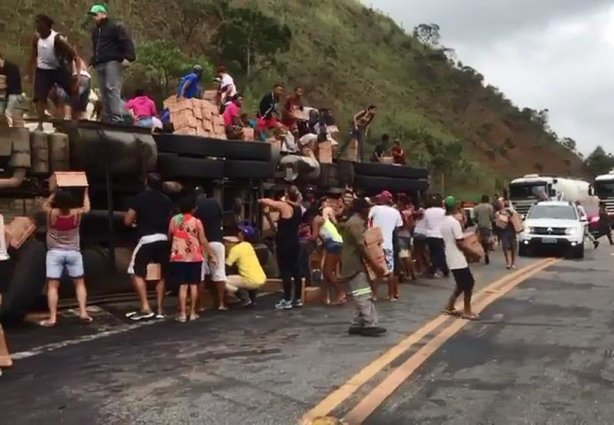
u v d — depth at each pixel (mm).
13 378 7137
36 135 10867
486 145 85500
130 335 9375
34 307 10688
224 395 6547
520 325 10422
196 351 8422
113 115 12516
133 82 28422
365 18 91750
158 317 10664
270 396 6523
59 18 31375
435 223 17250
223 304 11750
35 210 11109
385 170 20891
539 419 5953
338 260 12383
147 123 13648
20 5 30281
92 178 11977
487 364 7887
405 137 56969
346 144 22094
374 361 7949
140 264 10641
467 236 11070
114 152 11680
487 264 20969
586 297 13539
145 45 31922
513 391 6793
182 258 10477
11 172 10727
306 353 8359
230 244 12156
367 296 9555
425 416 5992
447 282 16328
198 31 43094
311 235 13062
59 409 6117
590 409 6238
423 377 7289
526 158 92062
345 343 8984
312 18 77250
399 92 77500
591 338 9445
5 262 9570
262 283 12133
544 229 24188
